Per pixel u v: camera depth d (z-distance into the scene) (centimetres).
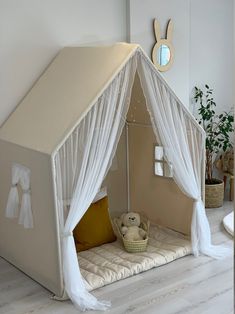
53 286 295
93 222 353
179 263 332
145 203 402
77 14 379
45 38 367
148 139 386
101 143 294
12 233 336
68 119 294
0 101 355
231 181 473
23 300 290
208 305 274
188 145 340
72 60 349
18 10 352
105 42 397
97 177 296
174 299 282
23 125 331
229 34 486
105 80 297
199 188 346
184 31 434
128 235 350
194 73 465
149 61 310
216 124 482
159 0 412
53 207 282
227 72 493
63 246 285
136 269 316
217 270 319
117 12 399
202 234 344
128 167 412
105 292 294
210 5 463
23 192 306
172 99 324
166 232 378
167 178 375
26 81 365
